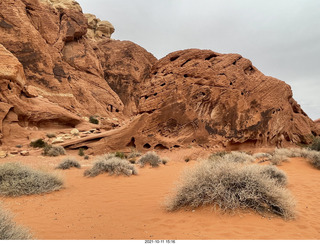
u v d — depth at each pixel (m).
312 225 4.36
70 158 13.63
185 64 22.50
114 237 3.92
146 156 15.09
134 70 54.69
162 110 20.97
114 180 9.59
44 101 27.55
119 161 11.34
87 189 8.09
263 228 4.05
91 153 20.11
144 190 7.86
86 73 41.56
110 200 6.64
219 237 3.68
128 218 5.00
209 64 22.38
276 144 25.31
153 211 5.45
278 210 4.80
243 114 22.03
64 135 24.42
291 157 14.63
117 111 45.19
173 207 5.30
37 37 32.94
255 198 4.70
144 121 21.05
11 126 22.09
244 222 4.27
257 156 16.41
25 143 21.44
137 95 53.50
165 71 22.66
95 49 51.28
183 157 18.16
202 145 20.41
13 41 30.83
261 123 22.86
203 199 5.11
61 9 40.78
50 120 26.42
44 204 6.18
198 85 21.67
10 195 6.92
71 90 36.06
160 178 10.08
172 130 20.97
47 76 33.09
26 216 5.18
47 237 3.91
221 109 21.73
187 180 5.51
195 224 4.29
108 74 52.56
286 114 26.08
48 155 18.09
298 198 6.50
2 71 22.28
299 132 29.02
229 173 5.31
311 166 12.41
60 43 37.50
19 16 31.88
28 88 26.11
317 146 16.62
